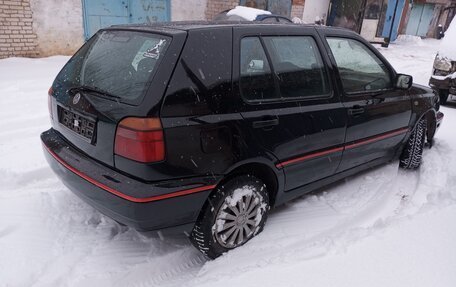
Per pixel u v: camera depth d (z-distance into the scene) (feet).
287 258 8.48
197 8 37.19
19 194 11.61
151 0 33.99
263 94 9.18
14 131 16.03
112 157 8.01
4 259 8.80
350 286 7.49
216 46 8.48
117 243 9.74
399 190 12.98
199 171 8.10
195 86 7.95
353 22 57.21
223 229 8.98
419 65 40.55
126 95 7.95
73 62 10.36
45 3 28.55
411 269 7.93
